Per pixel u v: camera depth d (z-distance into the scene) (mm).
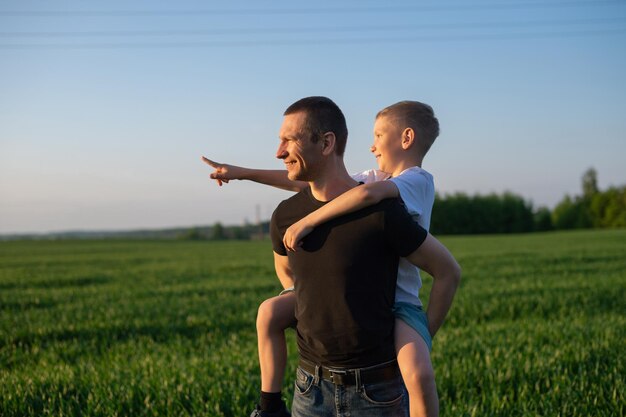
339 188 2904
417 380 2670
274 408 3123
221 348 7695
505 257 28016
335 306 2742
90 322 10516
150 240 95250
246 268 26172
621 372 5754
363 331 2713
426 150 3289
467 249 37594
